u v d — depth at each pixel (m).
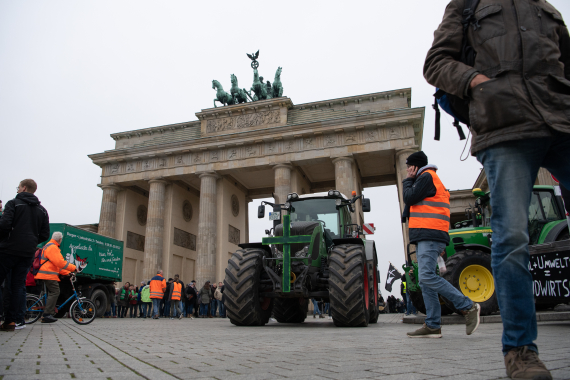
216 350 4.91
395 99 45.53
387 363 3.62
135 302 30.11
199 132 50.56
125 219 50.59
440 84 3.20
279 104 47.28
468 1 3.36
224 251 47.62
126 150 49.38
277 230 12.03
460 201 45.06
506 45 2.93
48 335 7.70
